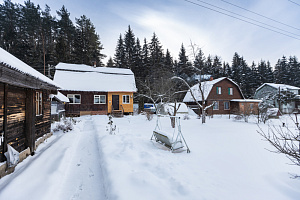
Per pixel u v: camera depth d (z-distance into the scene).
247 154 4.67
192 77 24.00
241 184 2.89
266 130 8.92
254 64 49.94
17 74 2.99
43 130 6.36
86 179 3.38
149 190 2.62
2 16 28.02
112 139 6.15
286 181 2.93
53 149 4.96
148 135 7.39
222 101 22.75
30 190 2.67
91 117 15.28
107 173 3.34
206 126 10.44
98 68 21.11
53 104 10.41
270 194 2.55
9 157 3.43
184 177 3.15
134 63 33.81
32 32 30.16
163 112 16.80
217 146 5.55
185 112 19.23
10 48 26.61
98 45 34.78
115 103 18.06
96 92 17.33
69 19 35.03
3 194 2.47
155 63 33.66
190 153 4.78
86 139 6.82
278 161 4.11
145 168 3.59
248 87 39.78
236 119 14.49
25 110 4.68
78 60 29.89
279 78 45.69
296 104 26.22
